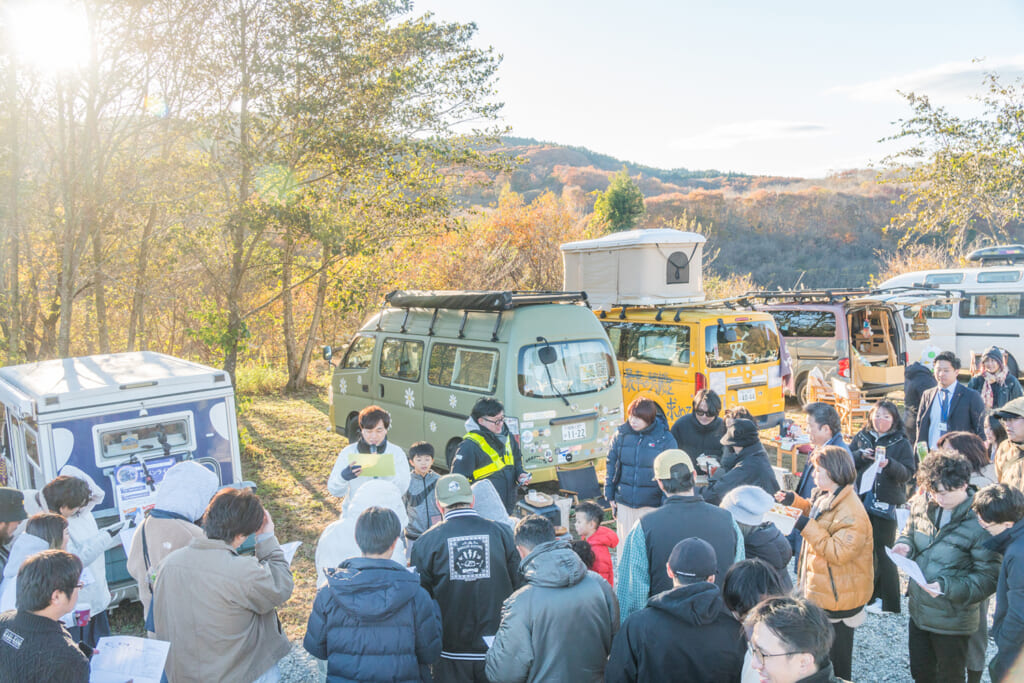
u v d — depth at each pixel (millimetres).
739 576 2768
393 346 9797
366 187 15117
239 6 12297
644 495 5598
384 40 14188
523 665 3170
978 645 4016
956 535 3824
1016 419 4953
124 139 11445
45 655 2814
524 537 3332
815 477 4141
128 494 5715
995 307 16172
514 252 23828
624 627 3008
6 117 10125
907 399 8336
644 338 10375
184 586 3340
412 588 3211
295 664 5055
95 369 6551
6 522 4023
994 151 19156
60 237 11172
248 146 13078
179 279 13828
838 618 4043
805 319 13477
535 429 7766
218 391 6234
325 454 10961
